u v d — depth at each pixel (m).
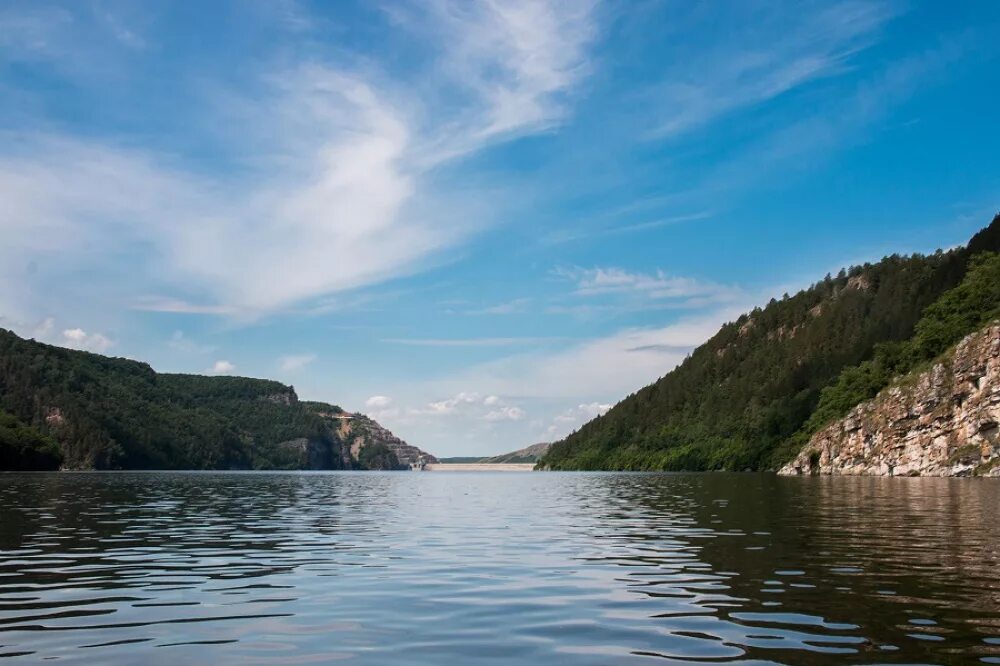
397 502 60.69
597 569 21.52
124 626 14.34
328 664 11.62
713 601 16.45
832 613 14.99
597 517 42.12
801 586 18.05
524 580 19.61
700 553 24.69
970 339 112.75
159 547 27.36
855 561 22.16
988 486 76.50
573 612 15.47
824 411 163.12
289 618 15.04
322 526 36.84
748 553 24.44
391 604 16.44
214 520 40.12
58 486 82.69
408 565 22.61
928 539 27.70
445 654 12.21
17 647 12.73
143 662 11.79
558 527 35.81
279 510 49.16
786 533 30.59
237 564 22.92
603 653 12.19
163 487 86.75
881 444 125.50
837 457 137.00
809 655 11.89
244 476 173.88
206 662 11.80
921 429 116.62
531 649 12.50
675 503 54.09
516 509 50.50
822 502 51.09
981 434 105.19
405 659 11.92
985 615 14.68
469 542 29.22
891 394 127.50
